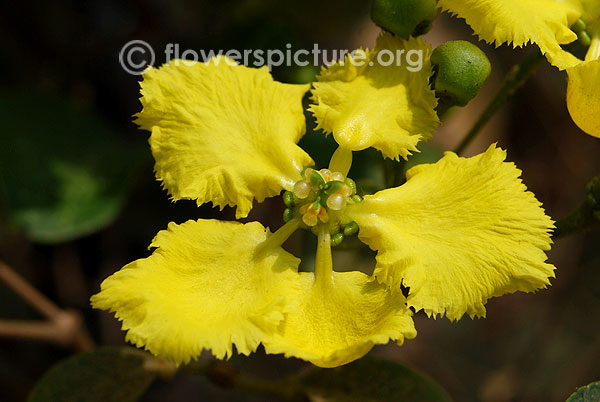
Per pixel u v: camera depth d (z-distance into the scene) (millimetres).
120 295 74
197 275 78
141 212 114
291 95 84
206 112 82
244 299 78
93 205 105
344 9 113
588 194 86
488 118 94
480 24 81
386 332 74
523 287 75
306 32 114
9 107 110
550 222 76
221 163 81
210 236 79
